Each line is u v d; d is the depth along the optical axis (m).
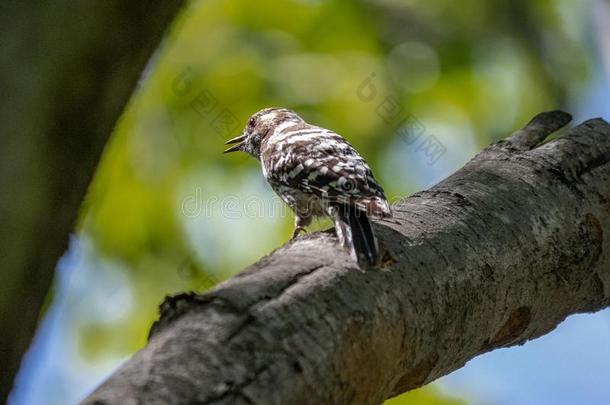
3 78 3.98
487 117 16.22
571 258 7.88
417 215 7.33
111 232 14.51
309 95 15.33
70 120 4.12
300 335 5.39
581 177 8.30
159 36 4.35
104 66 4.15
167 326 5.27
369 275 6.17
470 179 8.09
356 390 5.73
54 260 4.26
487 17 16.77
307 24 15.62
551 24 17.06
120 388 4.68
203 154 14.81
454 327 6.79
